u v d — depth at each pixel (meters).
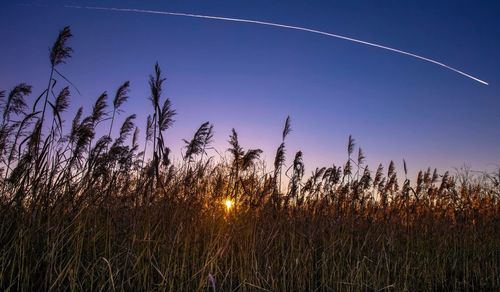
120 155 2.69
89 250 2.32
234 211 2.96
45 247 2.13
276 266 2.85
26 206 2.12
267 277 2.67
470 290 3.48
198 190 2.97
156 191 2.65
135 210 2.54
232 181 3.11
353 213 3.84
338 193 3.89
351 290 2.88
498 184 4.33
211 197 2.98
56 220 2.21
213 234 2.65
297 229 3.20
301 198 3.55
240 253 2.66
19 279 1.95
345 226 3.50
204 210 2.85
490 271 3.67
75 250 2.15
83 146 2.35
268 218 3.19
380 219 3.88
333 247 3.04
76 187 2.32
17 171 2.14
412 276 3.21
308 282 2.84
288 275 2.86
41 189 2.16
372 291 2.99
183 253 2.39
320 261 3.13
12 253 2.06
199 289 2.25
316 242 3.32
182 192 2.89
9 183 2.15
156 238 2.45
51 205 2.22
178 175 3.01
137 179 2.72
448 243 3.84
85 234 2.33
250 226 2.85
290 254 2.93
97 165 2.38
